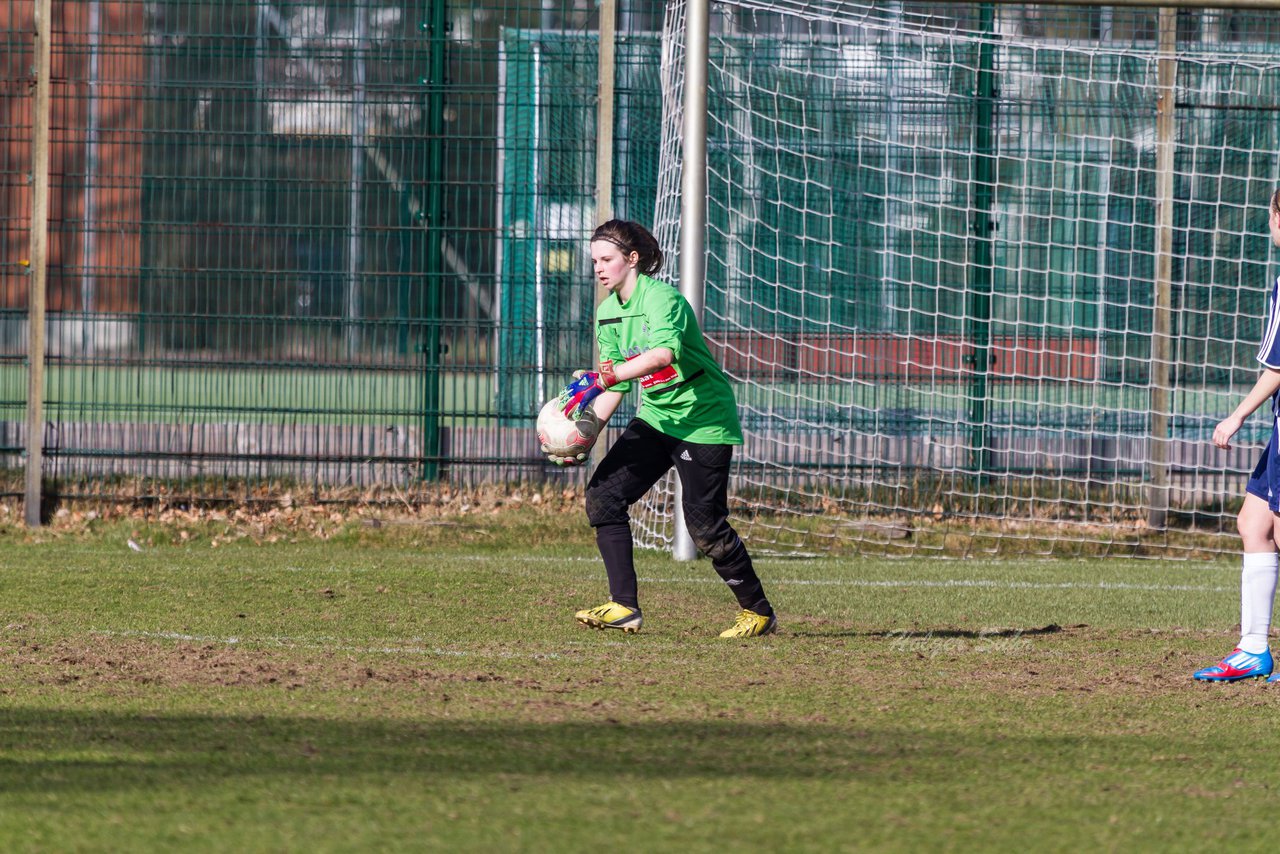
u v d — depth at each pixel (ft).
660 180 118.42
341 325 123.03
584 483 124.06
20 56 123.03
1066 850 38.17
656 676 63.21
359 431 122.83
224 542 115.03
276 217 122.72
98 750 47.21
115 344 121.49
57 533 116.16
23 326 120.98
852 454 128.98
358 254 123.13
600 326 75.10
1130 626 83.66
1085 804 42.63
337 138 122.72
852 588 98.37
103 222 121.19
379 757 46.57
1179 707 58.18
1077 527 124.36
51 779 43.37
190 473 121.60
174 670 62.44
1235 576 107.86
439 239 123.13
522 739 49.57
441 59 122.83
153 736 49.37
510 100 123.13
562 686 60.18
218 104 121.90
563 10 122.83
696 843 37.81
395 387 123.13
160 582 91.56
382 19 122.62
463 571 98.99
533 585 92.63
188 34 121.29
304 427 122.52
